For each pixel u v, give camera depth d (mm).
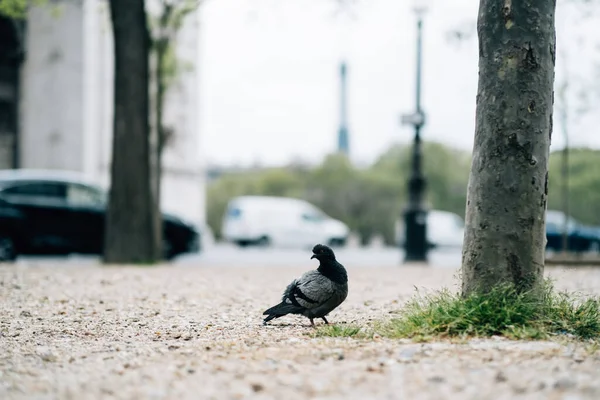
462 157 69750
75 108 37969
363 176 68375
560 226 36906
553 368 6586
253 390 6098
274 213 42062
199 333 9242
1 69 37188
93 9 38125
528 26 8648
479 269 8742
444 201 68625
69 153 37844
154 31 24984
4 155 37219
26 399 6012
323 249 9414
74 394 6133
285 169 78625
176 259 28391
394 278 16969
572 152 26000
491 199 8703
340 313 11023
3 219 21609
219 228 80250
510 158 8648
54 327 9867
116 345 8477
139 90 21141
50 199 22344
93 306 11906
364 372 6586
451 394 5785
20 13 24375
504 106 8648
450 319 8414
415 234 26062
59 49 37875
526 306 8469
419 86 25688
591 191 31656
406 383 6172
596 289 14336
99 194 23000
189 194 47594
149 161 21406
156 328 9727
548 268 20297
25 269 18047
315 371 6672
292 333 9047
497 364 6789
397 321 8867
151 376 6668
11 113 37406
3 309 11523
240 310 11406
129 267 19391
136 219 21125
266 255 33375
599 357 7180
